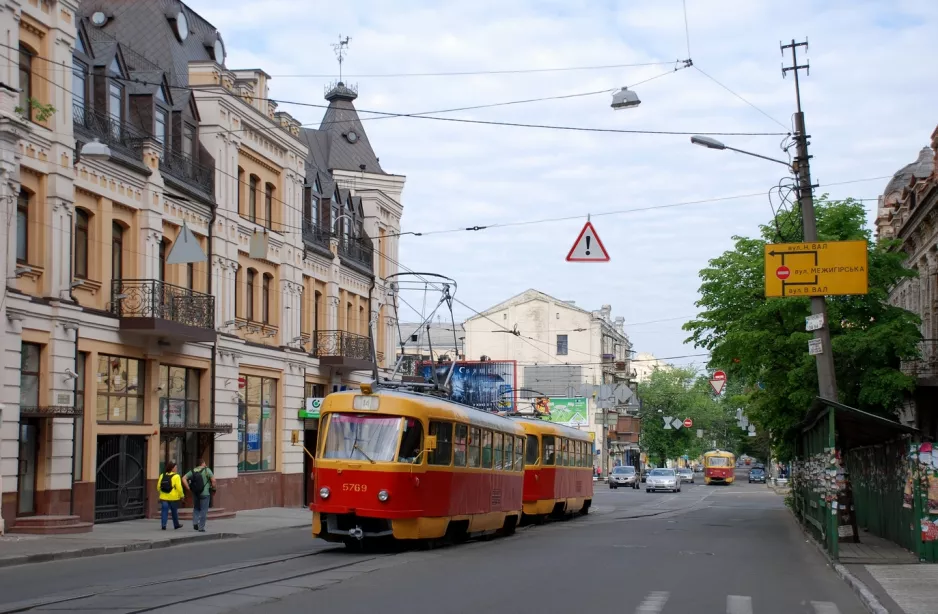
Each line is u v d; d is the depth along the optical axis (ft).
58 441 82.89
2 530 74.43
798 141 82.23
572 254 81.66
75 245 87.92
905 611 43.29
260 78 128.36
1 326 75.61
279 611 39.22
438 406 73.10
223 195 113.91
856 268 80.18
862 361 103.96
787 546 82.23
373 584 48.80
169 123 103.81
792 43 83.20
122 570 55.72
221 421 112.98
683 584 53.01
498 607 42.22
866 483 98.94
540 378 308.19
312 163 156.66
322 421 70.28
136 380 97.91
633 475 269.44
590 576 55.36
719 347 111.65
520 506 96.07
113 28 114.93
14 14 77.30
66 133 84.12
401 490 67.31
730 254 114.83
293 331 133.69
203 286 109.60
